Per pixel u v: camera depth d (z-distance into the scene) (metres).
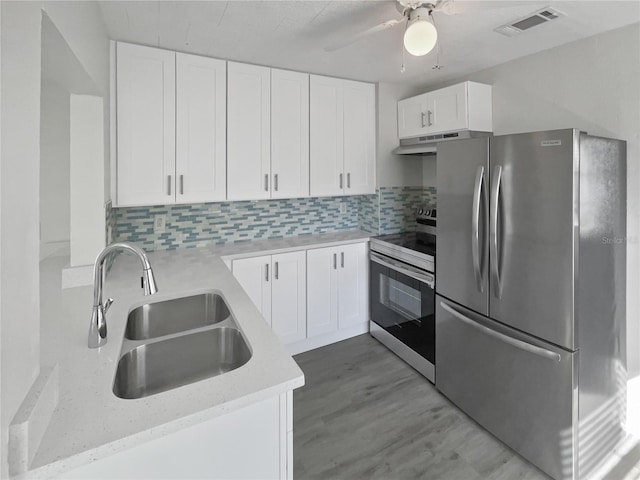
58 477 0.73
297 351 2.96
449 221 2.19
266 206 3.13
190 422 0.82
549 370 1.69
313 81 2.89
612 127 2.05
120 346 1.16
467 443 1.93
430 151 2.90
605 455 1.81
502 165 1.82
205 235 2.89
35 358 0.75
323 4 1.77
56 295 1.62
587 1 1.72
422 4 1.62
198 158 2.47
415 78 3.05
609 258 1.80
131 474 0.80
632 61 1.96
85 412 0.82
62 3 1.09
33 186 0.72
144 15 1.87
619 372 1.90
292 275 2.83
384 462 1.80
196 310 1.76
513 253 1.81
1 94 0.61
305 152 2.90
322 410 2.21
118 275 2.02
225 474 0.91
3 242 0.61
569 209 1.58
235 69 2.56
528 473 1.75
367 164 3.23
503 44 2.26
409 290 2.68
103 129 1.85
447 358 2.29
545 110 2.38
